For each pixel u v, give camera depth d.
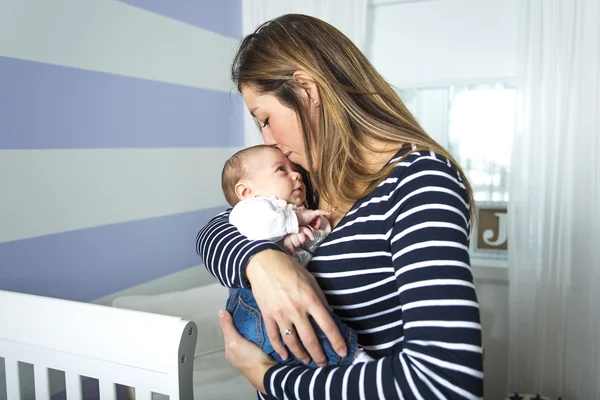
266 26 0.79
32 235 1.22
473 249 2.17
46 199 1.25
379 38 2.17
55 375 1.29
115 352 0.72
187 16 1.80
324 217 0.83
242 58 0.79
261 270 0.64
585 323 1.81
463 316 0.51
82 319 0.75
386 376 0.54
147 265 1.64
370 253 0.66
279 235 0.75
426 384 0.50
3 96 1.13
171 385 0.67
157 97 1.66
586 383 1.82
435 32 2.08
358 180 0.69
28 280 1.21
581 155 1.78
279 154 0.96
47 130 1.25
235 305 0.78
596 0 1.72
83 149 1.36
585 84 1.75
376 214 0.65
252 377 0.68
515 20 1.95
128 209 1.54
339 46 0.74
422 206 0.58
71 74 1.31
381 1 2.13
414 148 0.66
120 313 0.73
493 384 2.16
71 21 1.31
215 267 0.73
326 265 0.71
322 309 0.61
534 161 1.86
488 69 2.01
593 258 1.78
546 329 1.91
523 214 1.89
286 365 0.65
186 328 0.68
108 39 1.43
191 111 1.84
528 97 1.85
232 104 2.12
